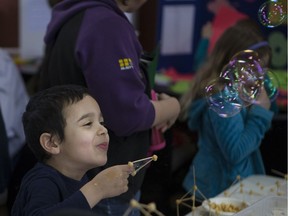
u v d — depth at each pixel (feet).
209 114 6.43
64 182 4.14
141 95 4.96
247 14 10.28
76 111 4.12
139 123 4.94
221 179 6.43
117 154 5.06
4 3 12.32
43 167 4.17
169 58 10.96
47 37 5.43
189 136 8.02
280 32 10.02
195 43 11.05
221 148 6.24
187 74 10.95
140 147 5.25
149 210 3.35
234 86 5.33
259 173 6.57
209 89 5.43
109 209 4.71
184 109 6.94
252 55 5.74
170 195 7.51
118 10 5.07
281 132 7.74
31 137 4.26
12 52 12.57
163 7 10.69
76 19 5.05
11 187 6.31
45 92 4.36
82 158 4.12
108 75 4.77
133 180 5.09
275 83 6.27
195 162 6.73
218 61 6.61
